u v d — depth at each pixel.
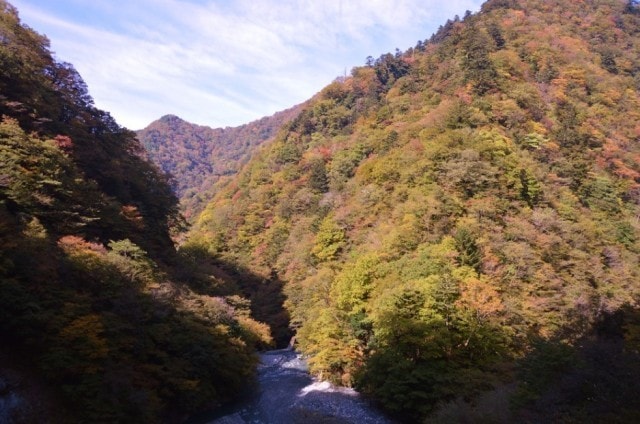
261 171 103.81
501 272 36.66
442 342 28.09
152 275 35.00
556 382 16.88
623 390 13.74
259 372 44.09
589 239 46.97
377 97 102.62
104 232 38.59
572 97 75.38
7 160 29.19
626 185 61.94
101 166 44.47
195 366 30.48
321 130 110.19
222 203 107.75
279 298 65.19
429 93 80.56
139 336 27.70
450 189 47.28
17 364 21.83
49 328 22.61
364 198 59.06
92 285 28.08
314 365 39.47
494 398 20.94
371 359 32.22
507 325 31.53
